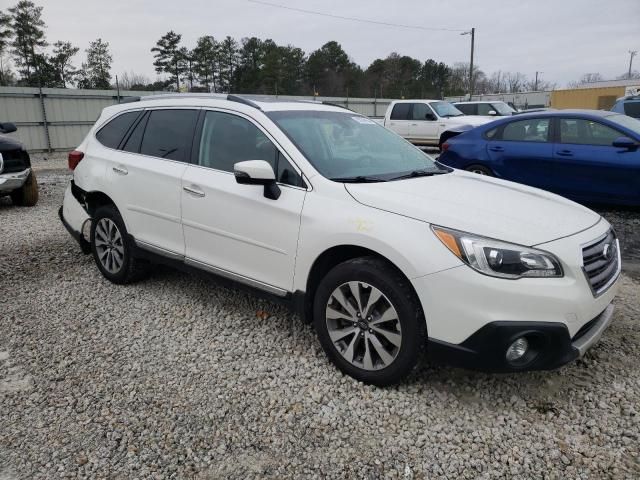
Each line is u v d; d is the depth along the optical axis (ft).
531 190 12.44
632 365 11.23
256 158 12.05
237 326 13.15
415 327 9.50
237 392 10.30
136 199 14.51
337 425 9.32
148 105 15.20
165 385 10.57
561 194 25.52
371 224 9.85
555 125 25.46
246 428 9.25
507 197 11.22
